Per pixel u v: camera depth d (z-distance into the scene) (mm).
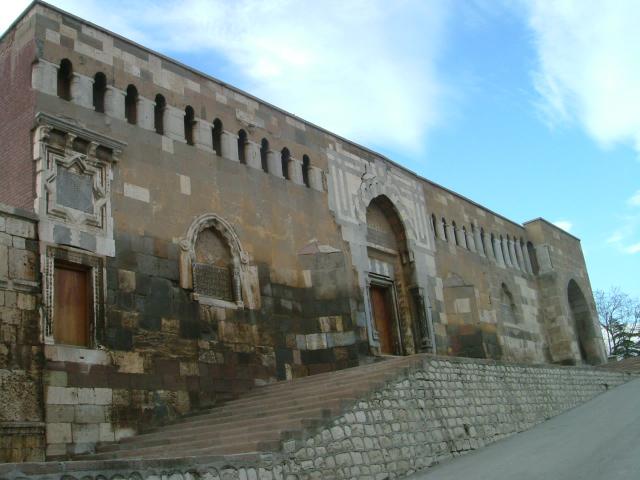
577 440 16781
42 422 15258
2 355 14945
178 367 18969
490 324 35219
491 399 20172
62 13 19344
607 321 67125
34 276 16172
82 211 17859
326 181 27547
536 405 22797
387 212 31141
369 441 14734
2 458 14312
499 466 14438
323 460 13383
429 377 17812
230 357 20719
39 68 18250
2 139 18469
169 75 22094
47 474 8836
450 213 35594
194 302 20109
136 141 20172
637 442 14680
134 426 17203
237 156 23719
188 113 22625
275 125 25922
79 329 17047
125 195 19234
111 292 17906
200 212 21484
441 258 33250
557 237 45250
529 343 39062
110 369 17156
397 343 29234
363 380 16891
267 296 22922
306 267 24719
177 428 16938
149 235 19516
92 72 19656
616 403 24641
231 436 13789
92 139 18500
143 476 9977
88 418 16219
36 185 17016
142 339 18266
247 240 22891
